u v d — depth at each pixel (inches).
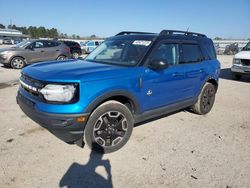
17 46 534.0
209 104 231.9
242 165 141.5
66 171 127.9
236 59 429.4
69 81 126.6
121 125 150.5
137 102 155.4
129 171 130.4
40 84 130.0
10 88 310.3
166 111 182.9
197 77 205.5
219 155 152.0
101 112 139.6
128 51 170.7
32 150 146.3
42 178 121.0
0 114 205.0
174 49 183.9
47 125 128.6
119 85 142.4
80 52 811.4
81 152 146.7
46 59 540.4
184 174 129.8
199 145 164.6
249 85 402.6
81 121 129.7
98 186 117.5
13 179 118.7
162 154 149.6
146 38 175.8
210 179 126.5
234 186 121.7
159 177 126.3
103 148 145.5
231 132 190.1
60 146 152.5
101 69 144.1
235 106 265.9
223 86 386.0
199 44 213.5
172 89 180.4
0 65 569.0
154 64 156.5
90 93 131.0
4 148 147.2
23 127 178.7
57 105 126.0
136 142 163.8
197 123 206.2
